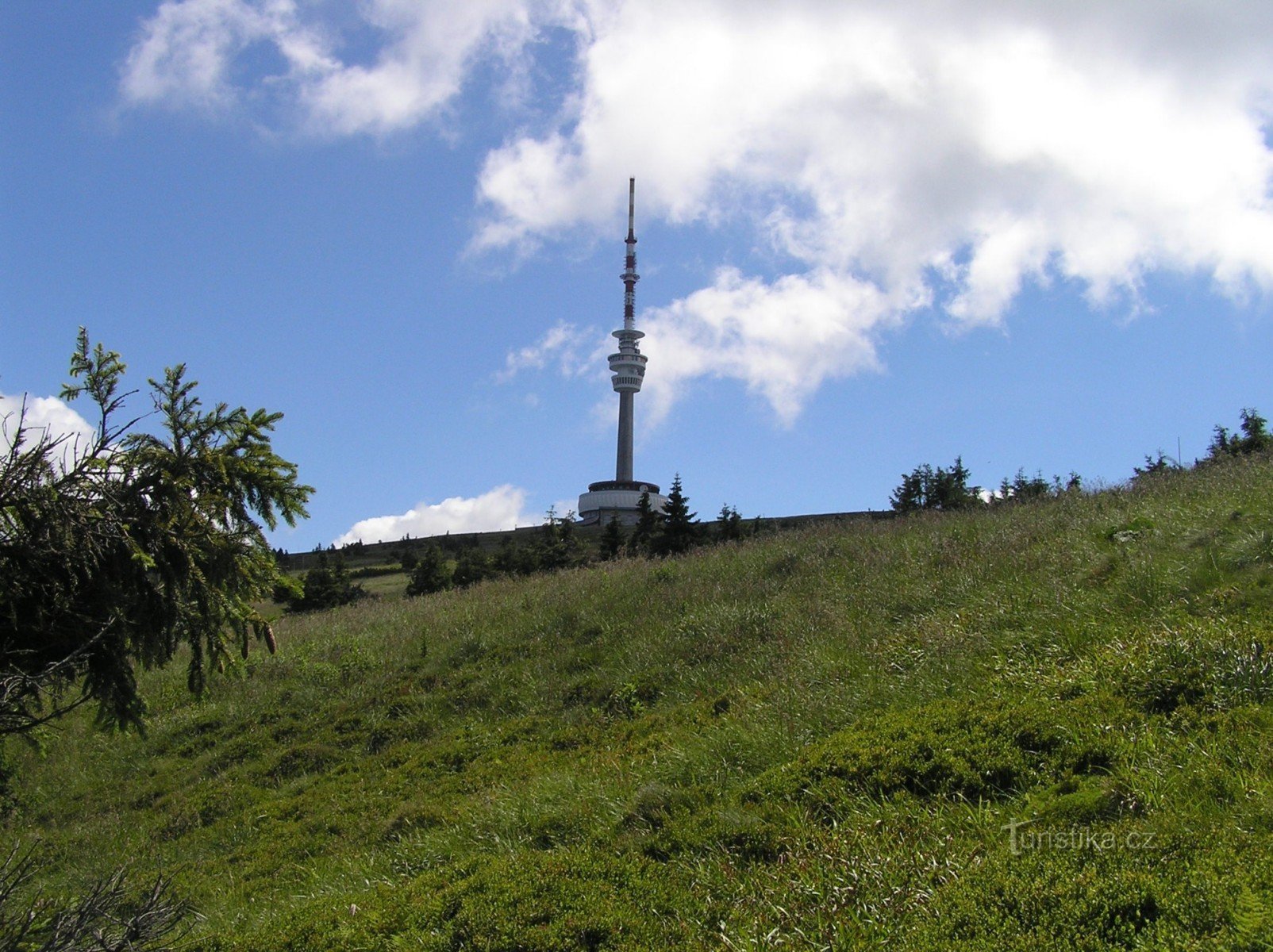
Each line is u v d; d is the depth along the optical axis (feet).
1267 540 29.40
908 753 21.74
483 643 51.37
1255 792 16.47
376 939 18.98
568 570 70.69
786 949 15.81
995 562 38.14
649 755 29.71
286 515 22.34
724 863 19.56
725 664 38.45
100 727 21.18
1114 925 13.66
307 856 30.58
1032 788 19.43
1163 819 16.28
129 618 19.84
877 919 16.02
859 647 33.47
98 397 20.10
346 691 49.65
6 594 18.29
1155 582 29.53
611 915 17.85
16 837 37.11
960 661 28.45
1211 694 21.12
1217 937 12.60
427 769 37.29
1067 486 59.82
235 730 47.73
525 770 33.55
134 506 19.97
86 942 16.40
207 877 30.73
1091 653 26.25
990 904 14.98
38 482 18.53
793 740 26.14
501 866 20.89
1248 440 62.64
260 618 22.93
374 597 114.52
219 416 21.49
